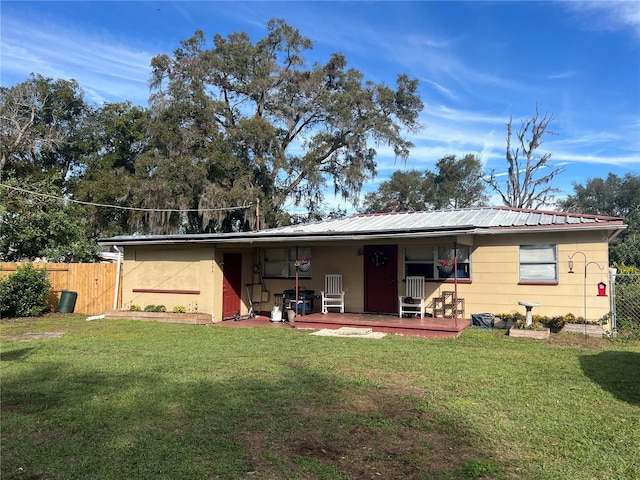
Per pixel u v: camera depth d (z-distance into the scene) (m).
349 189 31.55
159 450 4.31
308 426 4.95
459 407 5.54
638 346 9.70
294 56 31.72
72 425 4.96
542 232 12.19
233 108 31.84
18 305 15.35
